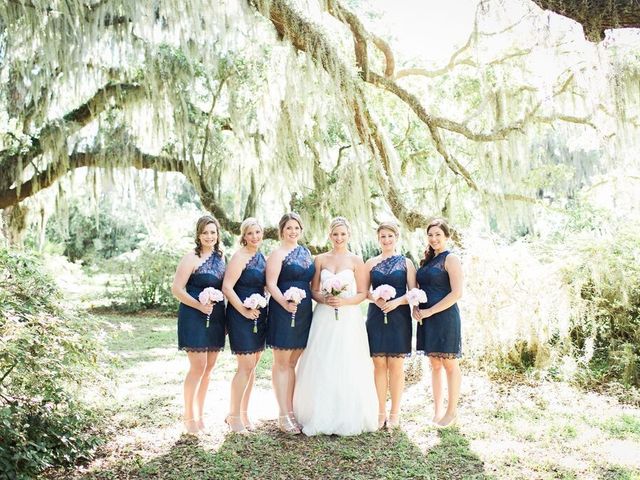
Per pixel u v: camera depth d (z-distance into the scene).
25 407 3.51
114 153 9.34
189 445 3.97
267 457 3.77
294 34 7.73
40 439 3.42
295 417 4.41
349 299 4.33
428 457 3.76
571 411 4.79
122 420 4.48
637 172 8.36
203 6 7.17
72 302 4.05
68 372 3.49
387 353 4.41
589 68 6.34
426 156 11.48
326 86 8.06
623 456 3.74
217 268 4.38
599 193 9.41
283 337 4.28
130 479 3.39
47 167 8.93
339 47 8.85
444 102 11.63
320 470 3.55
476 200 11.05
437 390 4.55
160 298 12.81
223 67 8.90
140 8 7.06
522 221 10.53
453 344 4.40
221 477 3.42
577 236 6.53
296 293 4.14
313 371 4.30
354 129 8.17
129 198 9.88
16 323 3.22
